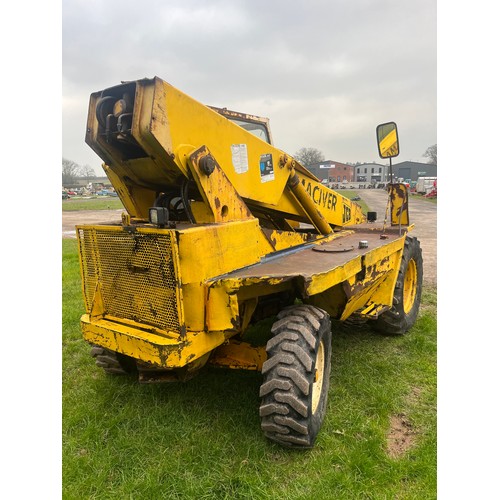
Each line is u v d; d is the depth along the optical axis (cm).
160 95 247
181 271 246
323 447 273
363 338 451
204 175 269
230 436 281
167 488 241
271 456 265
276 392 254
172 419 303
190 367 277
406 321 454
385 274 397
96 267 297
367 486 240
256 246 303
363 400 328
